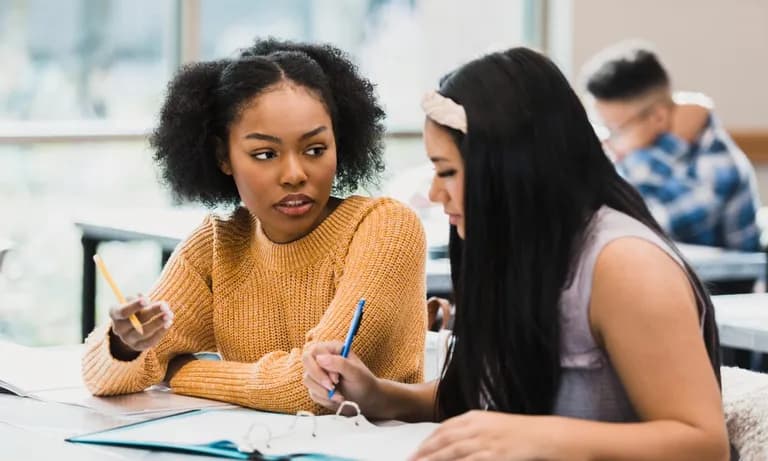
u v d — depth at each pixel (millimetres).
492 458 1410
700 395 1443
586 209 1561
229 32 5492
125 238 3963
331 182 2088
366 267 2049
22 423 1854
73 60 5145
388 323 2023
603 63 4891
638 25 6156
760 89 6391
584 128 1588
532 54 1598
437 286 3578
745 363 3219
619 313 1496
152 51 5332
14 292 4922
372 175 2297
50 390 2096
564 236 1555
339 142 2230
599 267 1524
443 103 1593
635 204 1606
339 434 1715
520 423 1438
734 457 1795
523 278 1557
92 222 4094
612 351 1527
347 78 2215
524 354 1601
